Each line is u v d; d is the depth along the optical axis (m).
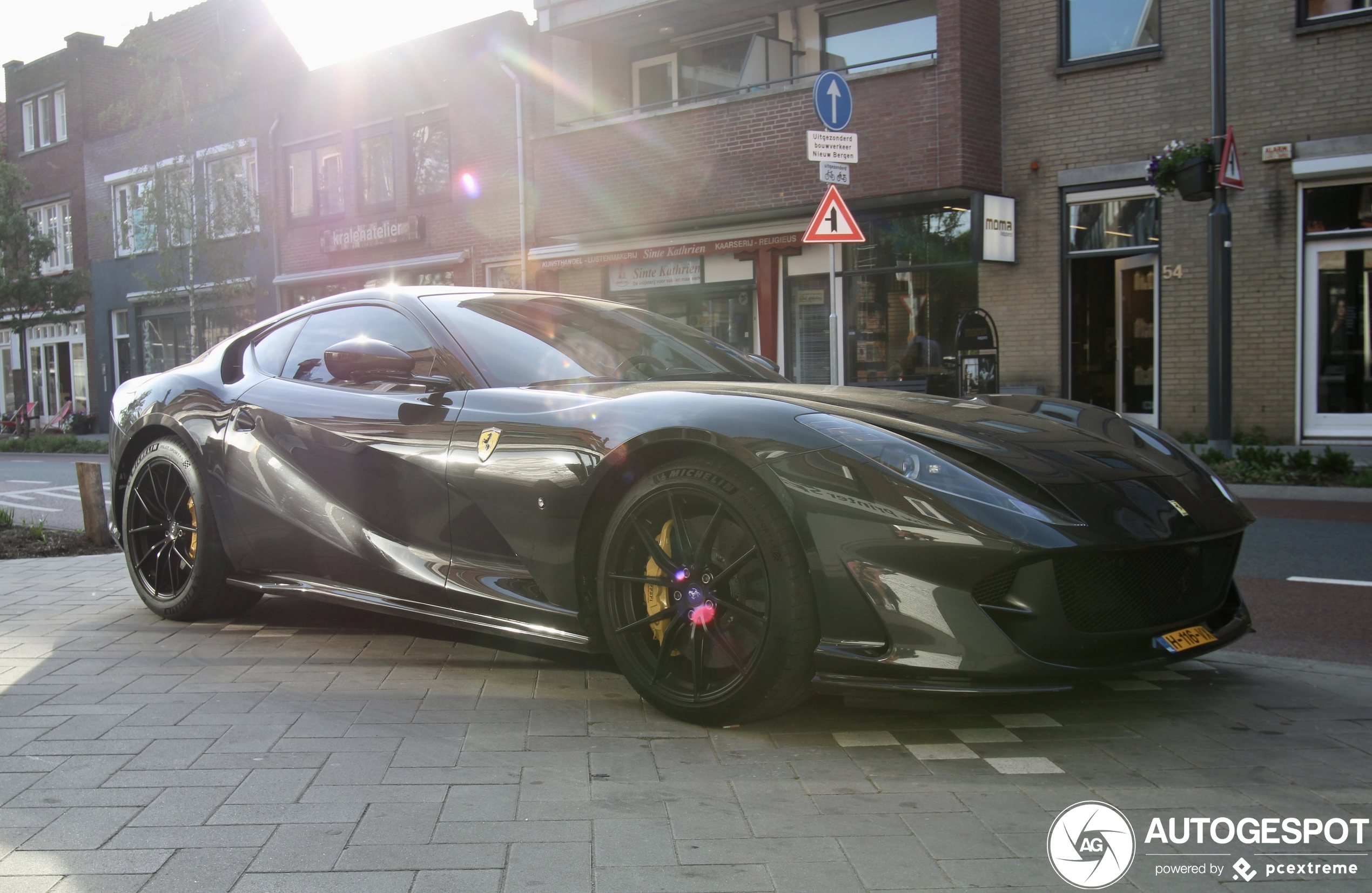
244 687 3.13
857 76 12.28
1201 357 11.48
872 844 2.03
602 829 2.09
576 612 2.91
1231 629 2.82
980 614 2.38
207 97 20.14
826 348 13.61
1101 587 2.53
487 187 17.58
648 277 15.45
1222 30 9.45
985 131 12.09
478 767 2.44
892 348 13.17
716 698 2.66
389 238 18.83
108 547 6.41
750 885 1.85
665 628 2.80
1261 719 2.87
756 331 14.40
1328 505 7.89
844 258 13.37
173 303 19.80
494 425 3.10
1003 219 12.20
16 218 22.77
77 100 25.88
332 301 3.97
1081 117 12.04
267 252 21.44
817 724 2.78
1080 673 2.42
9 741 2.62
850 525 2.45
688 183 13.76
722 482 2.63
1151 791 2.31
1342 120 10.77
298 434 3.62
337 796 2.26
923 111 11.90
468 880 1.86
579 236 15.16
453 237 18.17
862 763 2.49
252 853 1.97
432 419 3.26
